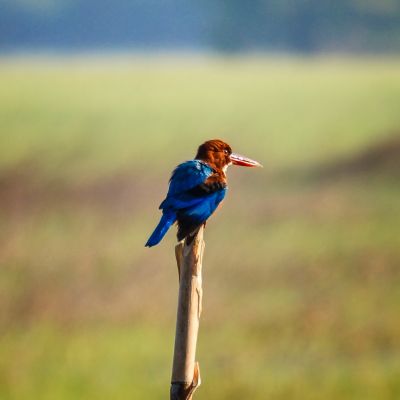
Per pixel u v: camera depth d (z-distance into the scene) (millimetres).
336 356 27969
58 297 35062
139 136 63125
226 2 139000
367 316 30859
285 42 137875
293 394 25719
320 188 47719
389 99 67188
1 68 103188
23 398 28031
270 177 51406
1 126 66188
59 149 61000
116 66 109625
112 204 49469
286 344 29109
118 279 37062
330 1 131875
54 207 48469
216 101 73000
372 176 49031
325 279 34531
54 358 29859
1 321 32594
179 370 9023
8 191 51531
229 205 44969
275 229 41062
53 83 84562
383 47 131000
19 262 39562
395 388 25312
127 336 31078
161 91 79000
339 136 59312
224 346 29469
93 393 27625
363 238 39062
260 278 35406
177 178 11867
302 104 68938
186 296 9070
